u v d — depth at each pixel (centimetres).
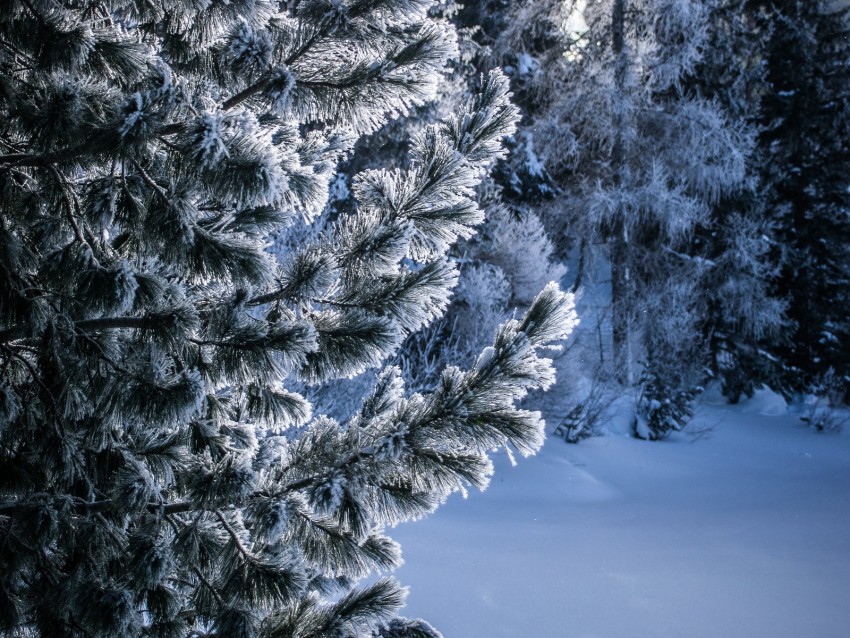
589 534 868
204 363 217
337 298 235
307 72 231
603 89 2012
